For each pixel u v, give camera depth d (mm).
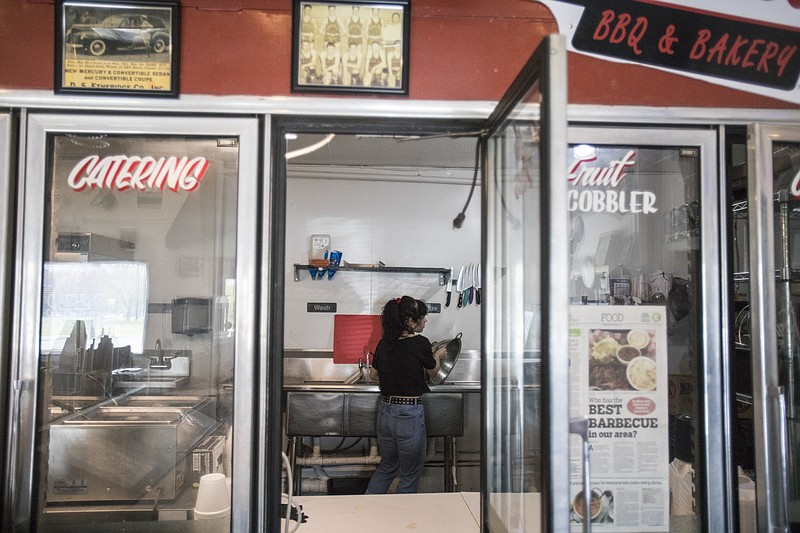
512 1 1917
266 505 1786
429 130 1930
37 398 1786
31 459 1765
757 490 1817
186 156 1866
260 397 1792
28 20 1821
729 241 1895
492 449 1936
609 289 1901
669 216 1926
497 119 1749
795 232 1938
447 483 4289
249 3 1861
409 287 4770
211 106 1839
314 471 4410
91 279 1860
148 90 1831
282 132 1882
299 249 4723
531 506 1482
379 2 1878
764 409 1814
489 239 1924
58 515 1774
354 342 4711
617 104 1915
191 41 1852
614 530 1842
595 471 1851
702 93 1926
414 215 4789
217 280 1848
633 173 1927
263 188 1846
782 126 1895
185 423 1813
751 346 1855
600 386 1866
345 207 4754
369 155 4414
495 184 1838
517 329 1614
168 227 1862
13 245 1801
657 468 1855
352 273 4738
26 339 1781
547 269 1229
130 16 1833
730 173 1920
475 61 1907
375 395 4184
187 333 1845
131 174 1866
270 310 1818
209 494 1774
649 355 1885
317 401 4156
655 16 1918
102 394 1846
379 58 1883
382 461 3855
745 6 1928
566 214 1224
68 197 1860
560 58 1230
